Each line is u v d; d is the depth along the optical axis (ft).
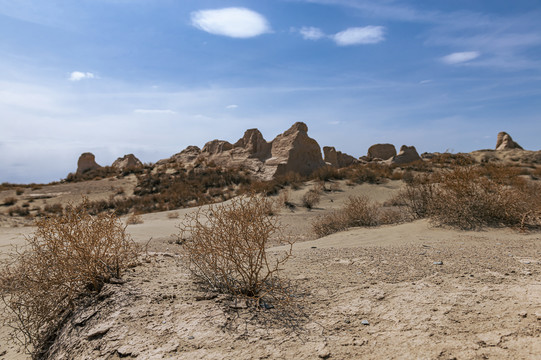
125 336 11.44
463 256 18.52
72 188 119.03
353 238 30.53
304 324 11.61
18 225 76.28
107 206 101.45
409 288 13.96
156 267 18.06
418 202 40.06
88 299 14.56
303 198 74.02
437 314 11.46
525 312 10.97
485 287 13.51
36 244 15.52
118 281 15.23
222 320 11.90
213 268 14.76
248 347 10.36
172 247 33.06
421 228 31.14
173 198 104.01
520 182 41.50
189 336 11.07
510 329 10.11
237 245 14.14
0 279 16.05
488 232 28.04
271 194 81.97
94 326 12.41
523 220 28.71
